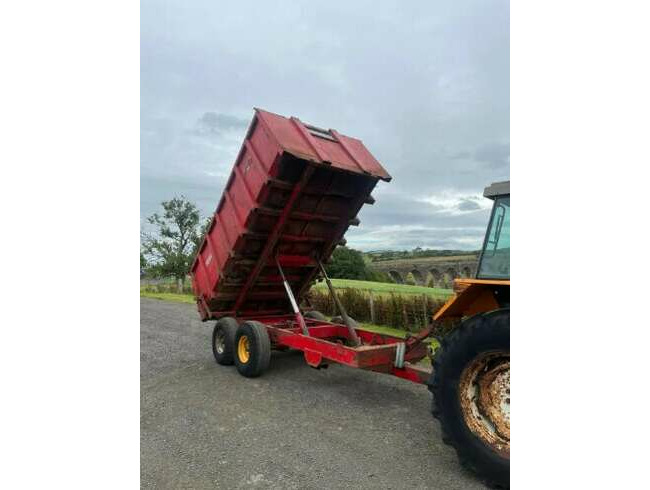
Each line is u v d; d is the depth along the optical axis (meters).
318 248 7.01
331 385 5.77
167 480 3.41
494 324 3.35
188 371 6.43
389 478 3.46
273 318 7.32
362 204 6.60
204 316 7.35
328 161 5.50
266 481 3.40
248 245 6.33
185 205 26.42
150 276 26.08
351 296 11.43
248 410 4.86
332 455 3.82
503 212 3.85
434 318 4.44
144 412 4.80
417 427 4.43
